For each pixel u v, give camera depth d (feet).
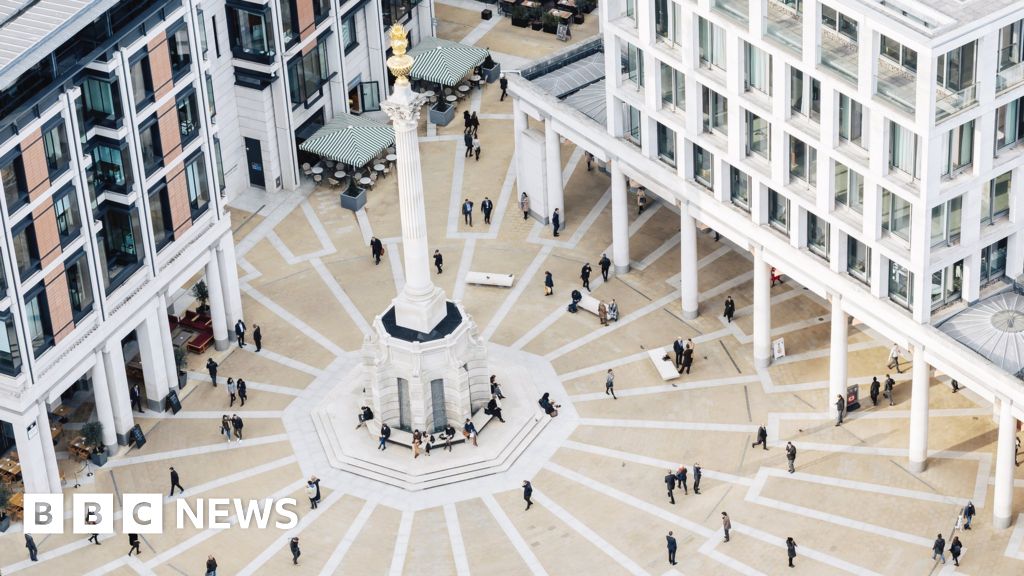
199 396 365.20
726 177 344.49
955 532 320.50
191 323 378.94
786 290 382.83
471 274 393.09
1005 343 308.19
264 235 411.75
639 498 334.03
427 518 332.60
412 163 327.26
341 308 388.37
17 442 327.47
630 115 367.25
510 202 417.90
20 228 308.60
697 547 322.34
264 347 378.32
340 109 434.30
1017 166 302.86
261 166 421.59
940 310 317.01
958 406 347.56
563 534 327.06
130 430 351.05
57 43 306.96
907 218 306.96
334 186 424.87
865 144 307.58
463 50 450.30
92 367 337.72
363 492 339.16
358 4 428.97
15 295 311.27
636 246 399.85
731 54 323.37
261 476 344.49
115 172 331.57
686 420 351.46
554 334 376.89
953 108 289.33
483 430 349.00
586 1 483.92
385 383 343.26
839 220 317.42
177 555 327.26
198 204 355.77
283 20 405.39
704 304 381.40
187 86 342.23
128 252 342.03
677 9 335.06
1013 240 315.17
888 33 286.46
